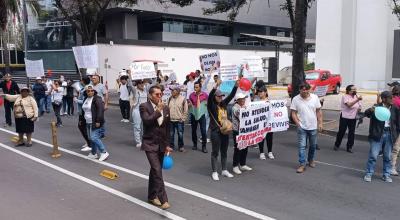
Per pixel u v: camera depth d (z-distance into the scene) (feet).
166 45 123.65
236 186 26.13
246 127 28.84
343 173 29.58
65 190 25.18
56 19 123.65
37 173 29.17
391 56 97.81
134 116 38.50
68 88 62.69
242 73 32.60
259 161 33.09
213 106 27.35
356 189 25.80
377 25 101.19
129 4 90.38
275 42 137.28
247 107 28.73
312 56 163.43
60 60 124.88
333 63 107.96
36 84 62.23
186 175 28.76
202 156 34.99
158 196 21.93
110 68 110.22
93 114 32.58
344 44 106.01
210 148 38.22
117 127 51.31
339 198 24.02
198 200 23.39
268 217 20.85
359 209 22.25
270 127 32.96
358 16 103.71
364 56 103.30
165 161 22.41
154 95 21.95
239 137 28.43
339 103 76.02
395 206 22.79
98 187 25.80
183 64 128.67
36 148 38.06
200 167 31.09
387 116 26.02
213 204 22.72
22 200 23.31
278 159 33.88
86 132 36.40
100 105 32.65
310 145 30.73
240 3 62.85
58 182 26.91
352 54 104.99
